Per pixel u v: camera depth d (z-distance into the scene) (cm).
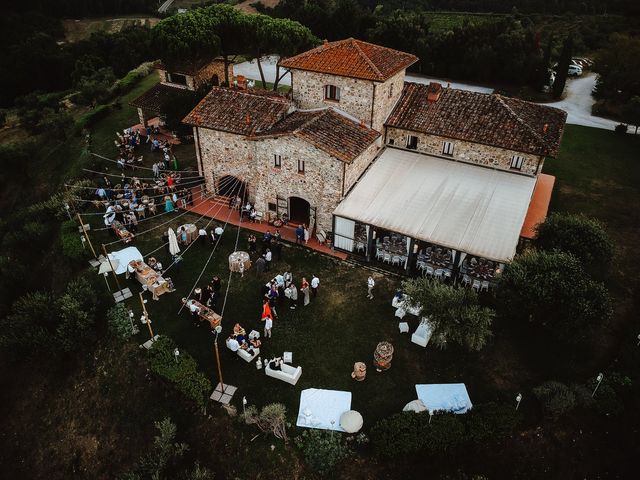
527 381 2138
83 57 7900
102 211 3406
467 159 3011
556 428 1941
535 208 3072
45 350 2469
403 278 2712
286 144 2791
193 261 2903
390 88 3053
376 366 2211
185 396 2134
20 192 4659
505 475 1856
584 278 2127
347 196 2816
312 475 1888
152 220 3275
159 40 3969
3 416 2447
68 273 2980
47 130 5231
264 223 3206
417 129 3023
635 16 7231
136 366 2330
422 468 1867
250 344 2317
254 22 4203
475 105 3056
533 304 2062
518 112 3019
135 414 2202
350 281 2716
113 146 4406
